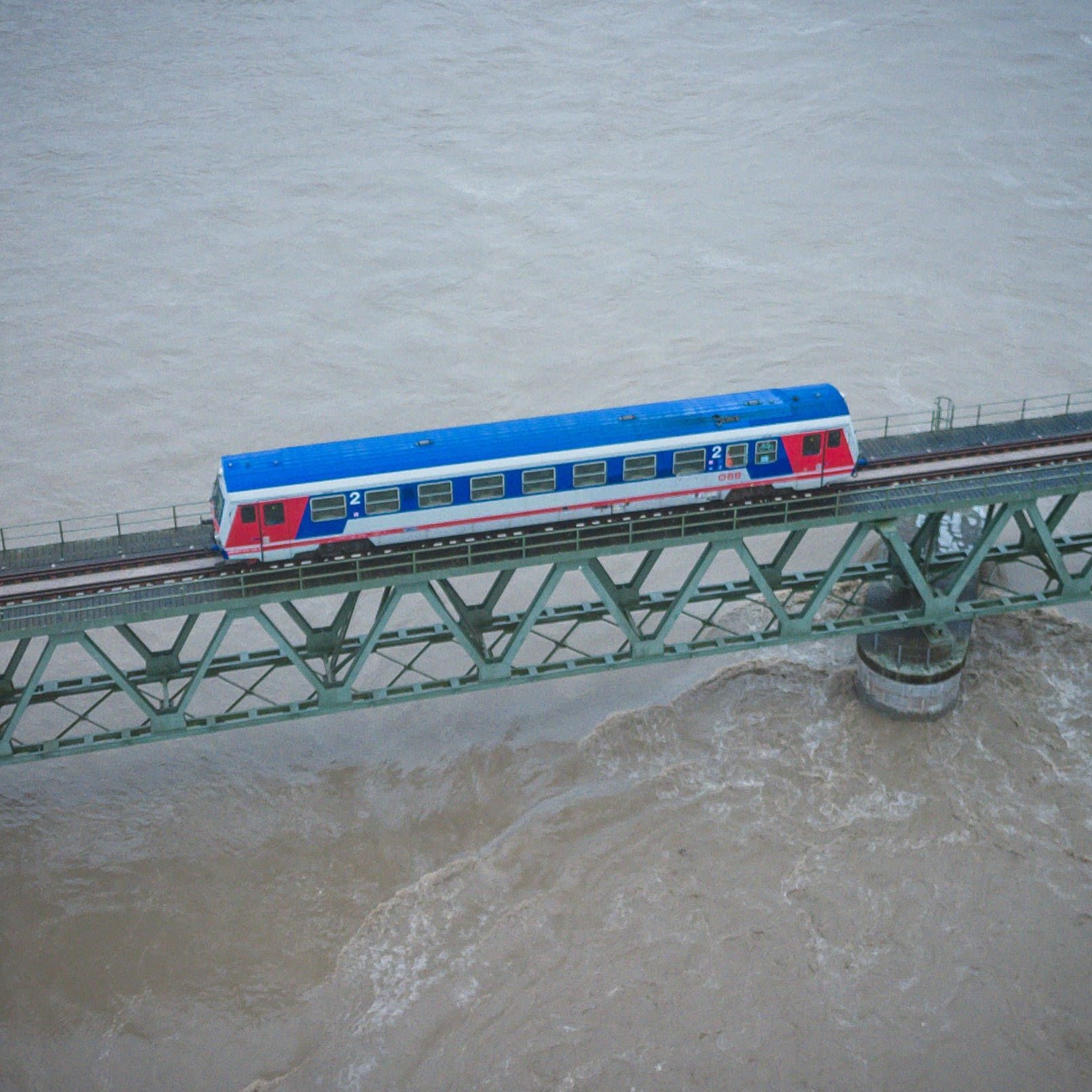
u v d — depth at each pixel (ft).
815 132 315.78
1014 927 139.95
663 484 144.66
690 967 136.67
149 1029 133.39
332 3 394.52
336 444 142.00
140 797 157.48
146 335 247.70
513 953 138.92
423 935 141.28
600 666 148.66
